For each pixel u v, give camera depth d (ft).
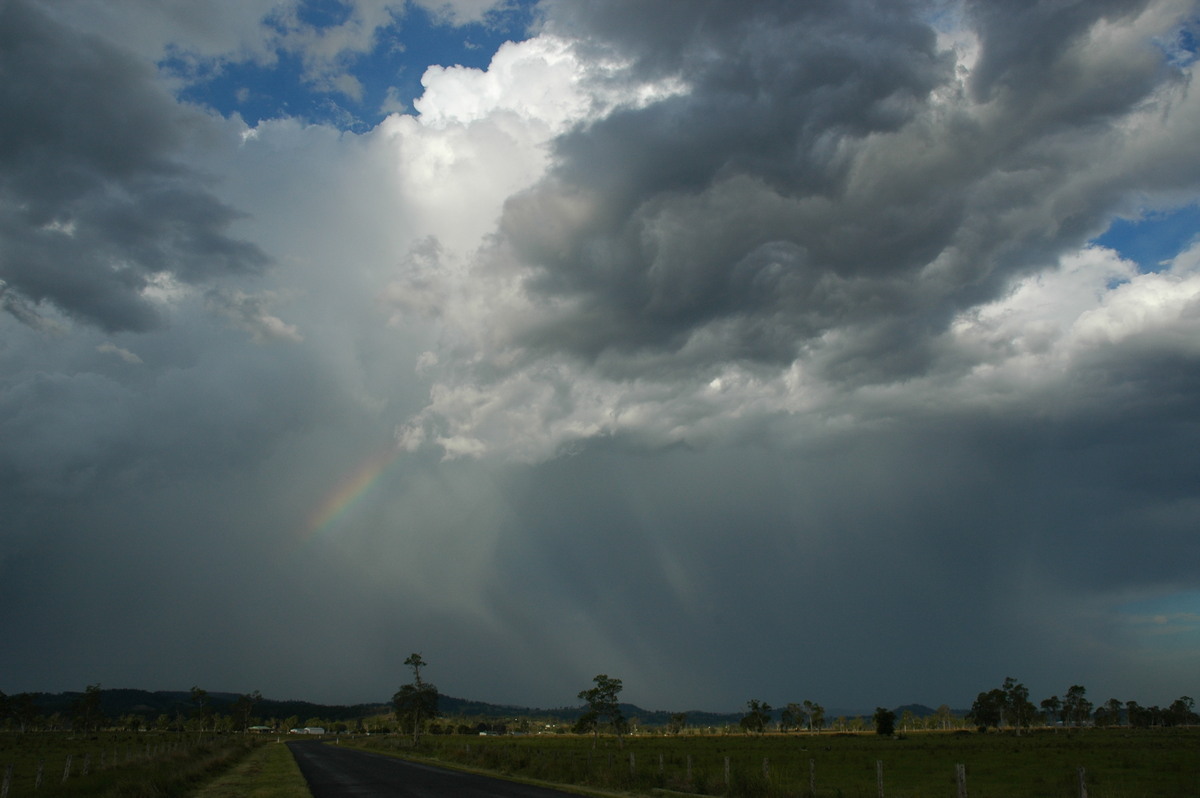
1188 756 177.06
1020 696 520.01
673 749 261.03
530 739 441.68
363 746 310.65
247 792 93.97
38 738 381.19
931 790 107.76
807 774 145.18
